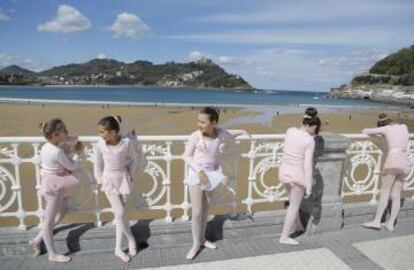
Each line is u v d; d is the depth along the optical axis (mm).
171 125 23375
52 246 3346
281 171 3736
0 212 3525
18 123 22016
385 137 4180
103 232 3590
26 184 7918
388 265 3479
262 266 3396
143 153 3615
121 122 3365
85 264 3348
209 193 3502
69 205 3600
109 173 3262
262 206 7191
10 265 3295
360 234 4195
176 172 9281
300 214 4234
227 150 3900
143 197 3754
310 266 3422
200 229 3572
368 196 7691
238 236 4012
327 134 4141
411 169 4844
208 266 3371
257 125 25891
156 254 3584
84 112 29953
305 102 74062
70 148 3326
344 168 4281
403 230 4332
